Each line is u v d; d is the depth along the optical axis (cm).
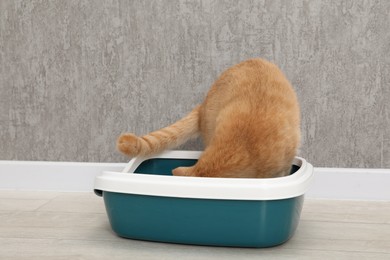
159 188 131
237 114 150
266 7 185
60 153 202
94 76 196
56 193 198
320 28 183
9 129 202
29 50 197
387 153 186
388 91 183
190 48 190
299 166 162
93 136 199
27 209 174
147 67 193
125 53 193
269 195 127
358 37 182
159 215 134
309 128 189
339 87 185
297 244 139
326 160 189
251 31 187
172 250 133
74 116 199
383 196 186
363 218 164
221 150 139
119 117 197
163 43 191
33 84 199
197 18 188
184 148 197
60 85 198
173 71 192
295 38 185
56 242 140
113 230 145
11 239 142
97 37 193
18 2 195
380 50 182
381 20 180
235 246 135
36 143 202
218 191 128
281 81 166
